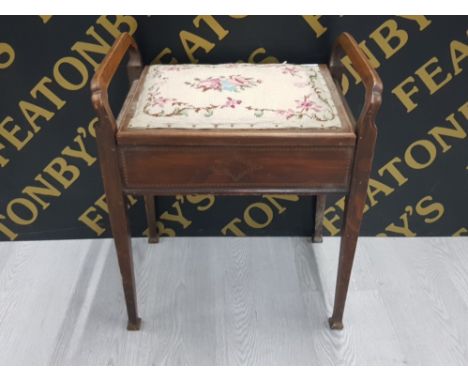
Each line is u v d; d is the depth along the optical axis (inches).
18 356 44.9
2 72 46.4
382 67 46.9
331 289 51.5
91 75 47.1
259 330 47.3
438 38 45.2
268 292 51.1
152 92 39.7
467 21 44.2
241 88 39.8
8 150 50.9
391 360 44.6
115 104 49.2
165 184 38.1
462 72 46.8
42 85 47.4
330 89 41.0
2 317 48.4
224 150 36.3
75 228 56.9
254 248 56.5
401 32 45.0
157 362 44.5
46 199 54.5
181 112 37.1
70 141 50.7
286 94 39.2
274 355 45.0
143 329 47.3
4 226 56.3
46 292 51.1
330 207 55.7
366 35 45.4
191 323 47.9
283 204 55.3
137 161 36.9
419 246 56.7
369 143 35.4
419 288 51.4
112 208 39.2
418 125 50.1
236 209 55.8
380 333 46.8
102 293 51.0
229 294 50.9
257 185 38.2
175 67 43.8
